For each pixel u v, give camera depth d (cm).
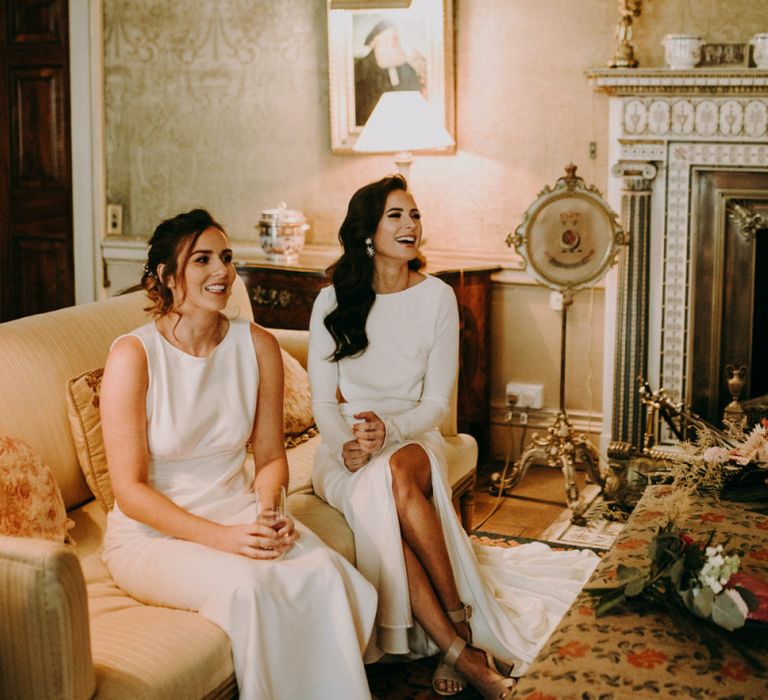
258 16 486
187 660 197
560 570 299
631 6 408
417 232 285
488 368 462
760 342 412
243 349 251
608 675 171
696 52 397
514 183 452
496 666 250
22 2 523
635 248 415
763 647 180
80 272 535
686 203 409
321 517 270
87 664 181
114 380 234
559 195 384
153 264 241
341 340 288
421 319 291
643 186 412
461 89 454
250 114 495
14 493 220
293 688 215
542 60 439
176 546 225
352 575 229
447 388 293
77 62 516
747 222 403
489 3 443
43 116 529
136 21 507
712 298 413
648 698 164
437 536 258
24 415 248
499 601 278
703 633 184
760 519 242
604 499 404
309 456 316
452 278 430
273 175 496
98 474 258
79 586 179
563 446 398
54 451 254
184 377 240
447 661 250
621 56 409
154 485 239
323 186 488
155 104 511
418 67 454
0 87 532
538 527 385
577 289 389
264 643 210
